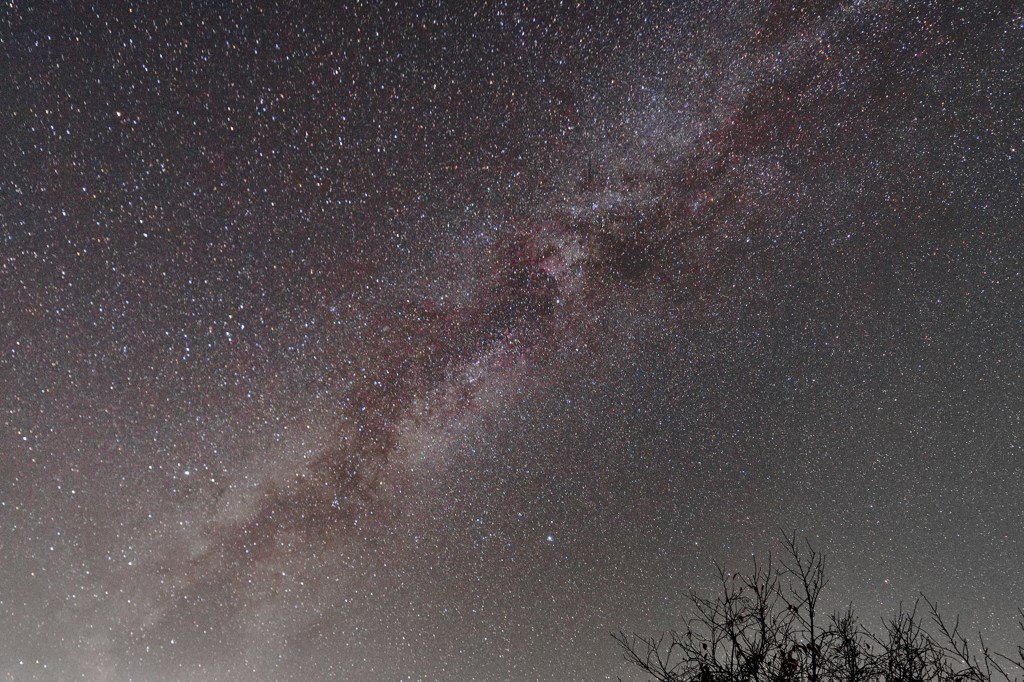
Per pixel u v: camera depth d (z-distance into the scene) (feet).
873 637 10.71
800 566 12.32
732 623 11.37
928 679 9.95
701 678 10.72
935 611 11.15
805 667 10.36
